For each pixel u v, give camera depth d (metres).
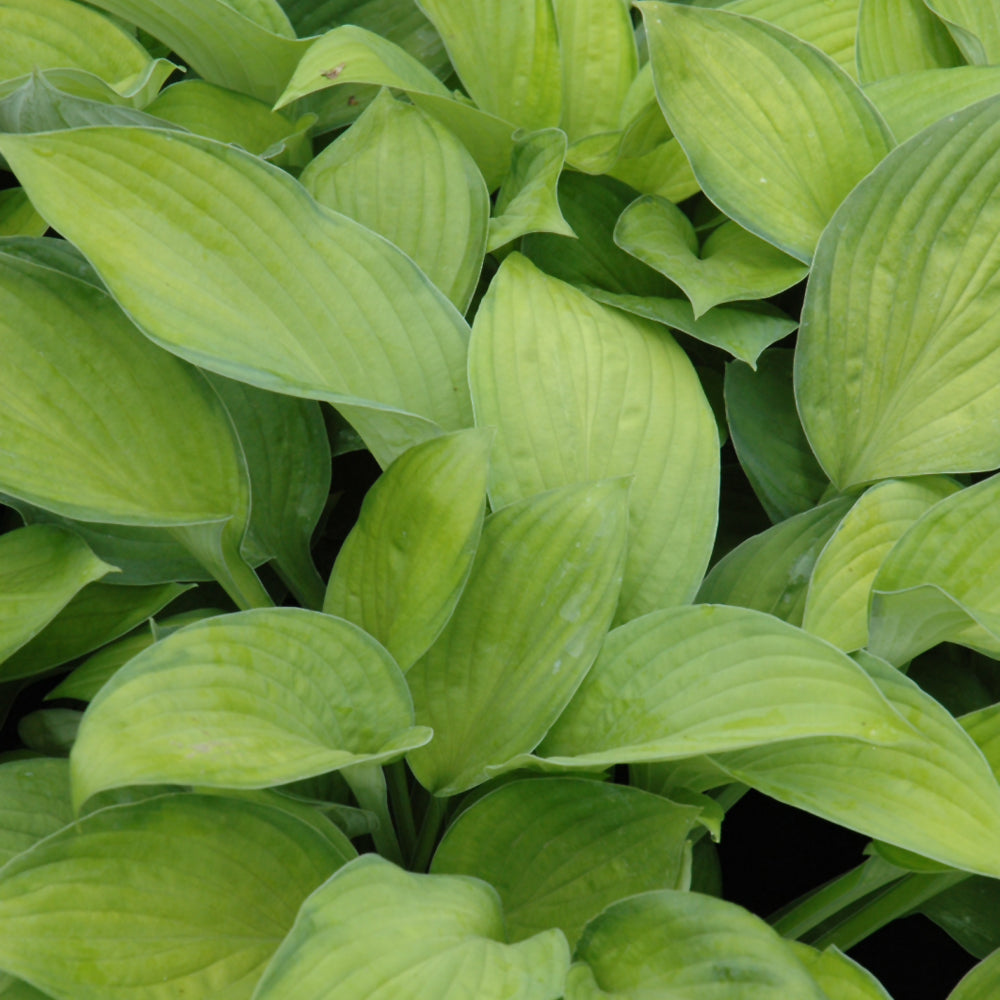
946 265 1.35
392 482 1.29
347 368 1.32
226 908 1.24
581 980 1.22
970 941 1.35
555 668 1.28
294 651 1.25
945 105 1.42
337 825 1.29
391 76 1.39
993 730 1.29
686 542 1.33
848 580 1.33
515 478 1.33
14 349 1.29
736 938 1.22
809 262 1.38
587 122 1.48
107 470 1.30
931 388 1.36
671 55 1.39
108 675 1.32
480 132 1.44
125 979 1.21
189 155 1.29
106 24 1.46
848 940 1.34
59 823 1.28
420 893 1.22
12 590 1.30
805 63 1.39
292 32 1.47
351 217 1.40
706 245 1.45
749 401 1.41
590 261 1.44
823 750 1.28
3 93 1.40
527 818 1.27
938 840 1.24
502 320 1.36
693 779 1.31
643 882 1.26
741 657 1.26
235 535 1.32
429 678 1.30
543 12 1.42
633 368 1.37
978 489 1.30
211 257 1.30
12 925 1.20
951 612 1.29
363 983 1.18
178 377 1.31
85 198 1.27
